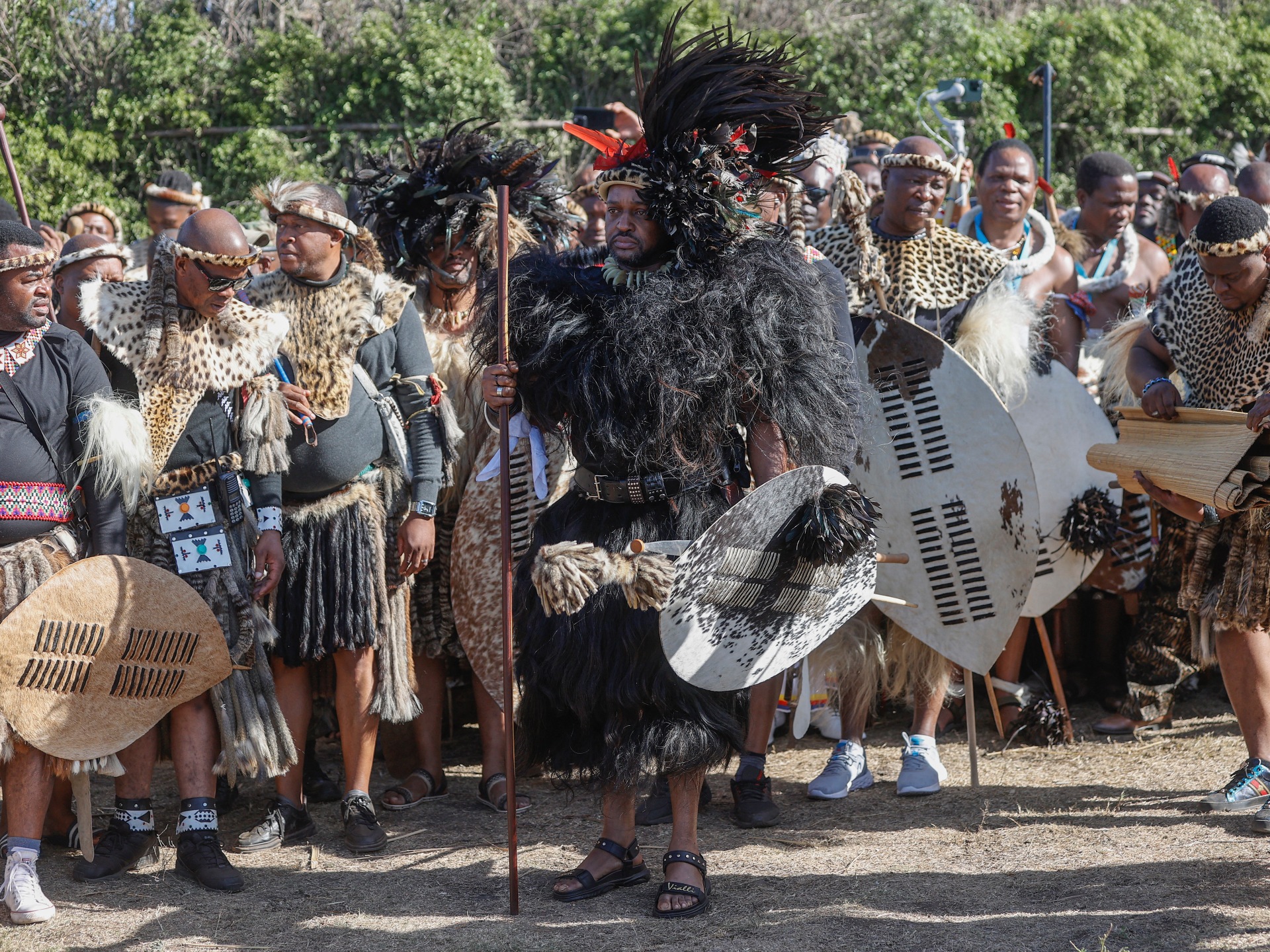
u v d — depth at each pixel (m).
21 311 4.16
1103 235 7.36
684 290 3.88
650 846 4.76
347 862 4.70
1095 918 3.81
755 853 4.61
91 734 4.23
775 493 3.86
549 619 4.07
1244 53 22.12
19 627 4.07
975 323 5.48
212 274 4.47
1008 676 6.09
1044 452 5.71
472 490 5.34
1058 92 20.34
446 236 5.42
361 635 4.80
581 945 3.79
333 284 4.91
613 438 3.88
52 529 4.25
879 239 5.77
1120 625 6.54
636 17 19.53
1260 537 4.65
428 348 5.27
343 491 4.89
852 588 4.22
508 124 18.78
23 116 18.78
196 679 4.40
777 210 4.65
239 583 4.60
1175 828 4.66
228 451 4.63
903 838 4.71
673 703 3.94
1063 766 5.59
